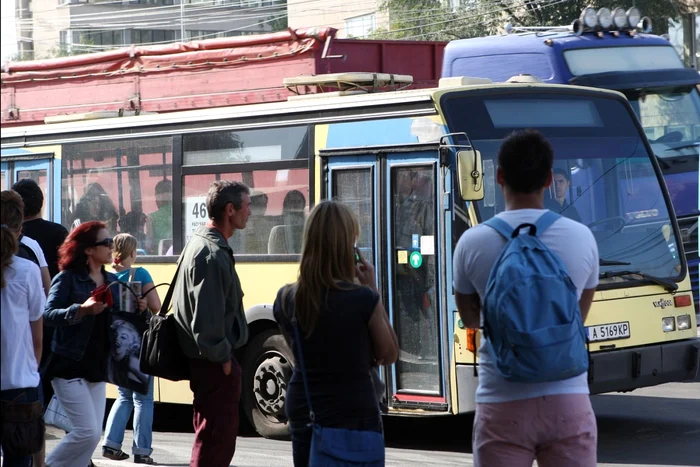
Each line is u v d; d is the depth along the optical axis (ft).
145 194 40.40
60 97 56.39
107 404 46.88
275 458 32.42
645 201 35.42
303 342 17.76
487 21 124.77
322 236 17.62
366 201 34.47
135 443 31.14
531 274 15.37
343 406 17.47
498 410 15.71
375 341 17.71
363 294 17.60
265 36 48.32
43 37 263.90
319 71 46.98
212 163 38.55
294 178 36.37
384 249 33.88
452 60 51.39
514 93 33.86
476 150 31.55
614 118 35.70
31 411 21.66
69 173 42.78
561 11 116.26
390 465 30.94
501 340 15.34
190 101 50.90
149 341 23.61
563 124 34.53
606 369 32.30
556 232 16.07
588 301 16.52
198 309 22.70
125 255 30.66
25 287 21.44
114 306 25.50
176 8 258.37
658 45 53.47
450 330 32.12
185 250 23.43
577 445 15.58
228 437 23.49
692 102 53.93
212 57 49.93
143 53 52.54
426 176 32.96
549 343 15.06
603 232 34.27
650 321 33.83
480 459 15.99
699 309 51.19
